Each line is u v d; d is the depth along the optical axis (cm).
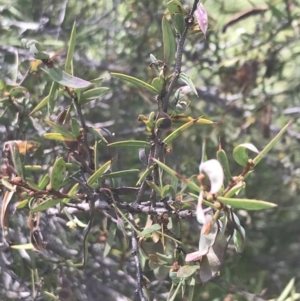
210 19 71
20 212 58
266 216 79
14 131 54
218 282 66
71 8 76
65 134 34
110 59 78
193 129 77
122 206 36
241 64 75
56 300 48
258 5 72
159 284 62
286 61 77
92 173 35
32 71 49
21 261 56
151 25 76
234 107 76
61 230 61
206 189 26
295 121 82
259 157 27
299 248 79
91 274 61
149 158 34
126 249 63
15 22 69
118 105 78
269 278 76
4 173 34
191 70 80
